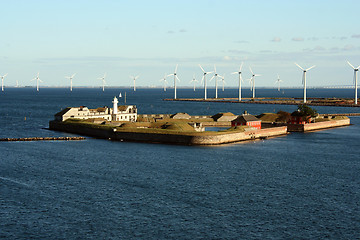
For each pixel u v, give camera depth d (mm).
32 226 70000
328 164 119125
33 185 92375
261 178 101438
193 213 76500
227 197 85812
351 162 122500
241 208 79438
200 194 87500
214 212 77188
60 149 138250
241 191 90125
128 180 97438
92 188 90625
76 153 130875
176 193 87875
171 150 138000
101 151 134875
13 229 68750
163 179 98750
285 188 92938
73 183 94375
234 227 70688
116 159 121438
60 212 76125
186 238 66375
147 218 73875
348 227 71188
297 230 69812
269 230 69688
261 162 120375
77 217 73938
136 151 135375
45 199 82875
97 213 75875
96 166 111812
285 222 73000
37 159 120438
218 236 67250
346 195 88250
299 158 127562
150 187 91938
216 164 116312
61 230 68688
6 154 127500
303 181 99250
